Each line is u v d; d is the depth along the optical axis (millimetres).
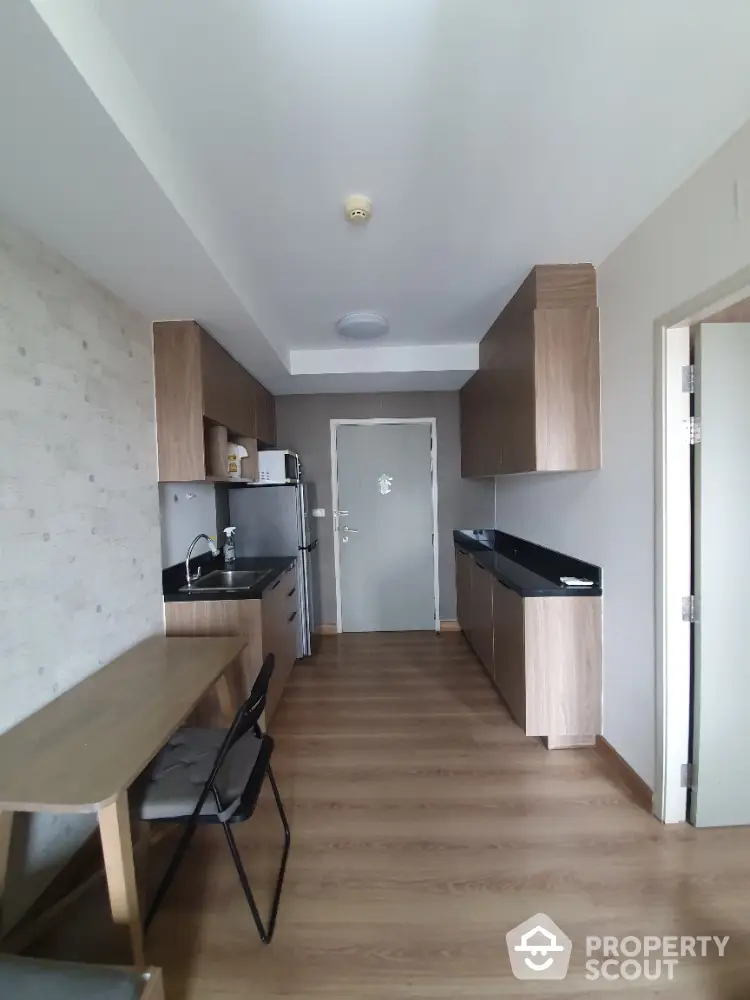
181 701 1612
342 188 1640
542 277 2279
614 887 1643
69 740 1369
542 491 3150
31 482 1583
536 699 2439
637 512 2037
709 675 1857
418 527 4523
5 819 1274
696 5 1023
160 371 2459
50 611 1662
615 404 2172
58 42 891
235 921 1546
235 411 3102
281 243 2012
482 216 1843
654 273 1850
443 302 2723
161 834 1965
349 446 4484
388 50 1108
